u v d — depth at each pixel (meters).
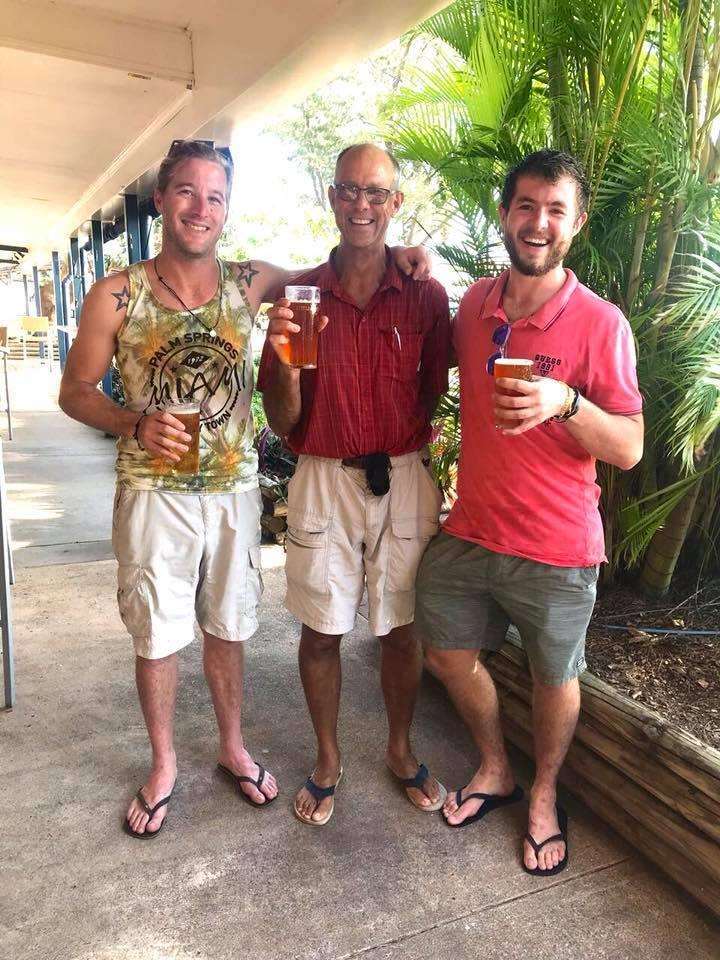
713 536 2.94
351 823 2.23
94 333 1.94
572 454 1.87
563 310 1.79
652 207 2.51
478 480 1.98
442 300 2.03
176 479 2.02
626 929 1.87
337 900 1.94
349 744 2.63
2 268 23.28
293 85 4.09
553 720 2.03
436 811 2.30
